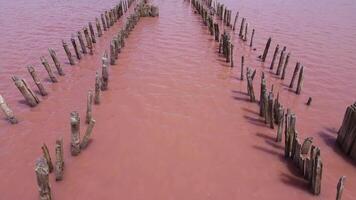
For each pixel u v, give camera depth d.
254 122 15.36
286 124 12.61
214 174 12.07
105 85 18.06
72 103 16.69
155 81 19.41
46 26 29.44
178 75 20.28
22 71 20.08
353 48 25.62
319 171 10.71
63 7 36.72
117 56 22.77
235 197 11.06
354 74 20.94
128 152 13.12
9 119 14.77
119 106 16.53
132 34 28.52
